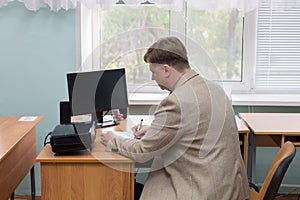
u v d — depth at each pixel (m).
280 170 1.82
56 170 2.08
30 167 2.76
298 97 3.29
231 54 3.29
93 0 3.00
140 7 3.22
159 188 1.93
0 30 3.21
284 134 2.52
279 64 3.33
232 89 3.35
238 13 3.23
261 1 3.04
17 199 3.35
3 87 3.28
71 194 2.10
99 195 2.11
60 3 3.07
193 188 1.85
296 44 3.30
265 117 2.93
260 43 3.30
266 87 3.37
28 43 3.22
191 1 3.03
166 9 3.02
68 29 3.19
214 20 3.23
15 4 3.18
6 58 3.24
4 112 3.31
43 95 3.28
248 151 2.77
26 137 2.64
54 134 2.10
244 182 2.00
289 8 3.04
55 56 3.23
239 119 2.85
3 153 2.04
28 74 3.26
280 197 3.32
